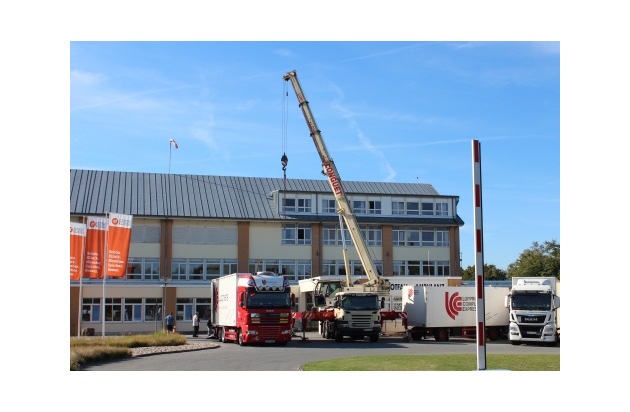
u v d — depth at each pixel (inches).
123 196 2358.5
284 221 2402.8
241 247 2353.6
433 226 2549.2
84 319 2130.9
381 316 1694.1
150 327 2199.8
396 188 2733.8
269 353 1179.9
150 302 2215.8
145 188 2428.6
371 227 2498.8
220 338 1637.6
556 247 3334.2
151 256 2269.9
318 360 1031.6
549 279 1504.7
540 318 1450.5
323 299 1683.1
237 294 1473.9
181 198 2418.8
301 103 1684.3
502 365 909.2
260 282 1434.5
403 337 1750.7
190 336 1932.8
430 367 888.9
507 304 1493.6
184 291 2247.8
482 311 727.7
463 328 1720.0
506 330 1759.4
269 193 2544.3
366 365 911.0
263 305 1419.8
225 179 2581.2
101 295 2159.2
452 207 2598.4
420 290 1712.6
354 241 1658.5
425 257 2524.6
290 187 2605.8
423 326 1684.3
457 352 1214.3
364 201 2522.1
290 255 2400.3
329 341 1604.3
